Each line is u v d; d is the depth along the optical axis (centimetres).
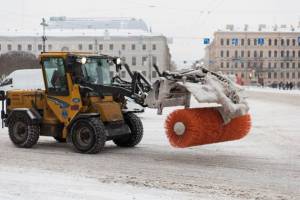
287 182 877
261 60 13262
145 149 1262
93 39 11819
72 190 807
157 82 1084
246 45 13600
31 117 1238
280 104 3444
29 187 825
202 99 988
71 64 1202
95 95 1195
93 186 834
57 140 1391
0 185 838
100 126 1162
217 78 1063
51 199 752
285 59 13475
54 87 1229
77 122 1183
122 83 1264
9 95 1320
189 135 1000
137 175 928
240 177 916
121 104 1270
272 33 13562
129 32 12094
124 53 11862
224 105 1014
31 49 11894
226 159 1114
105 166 1016
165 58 12162
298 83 13475
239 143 1379
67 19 12631
